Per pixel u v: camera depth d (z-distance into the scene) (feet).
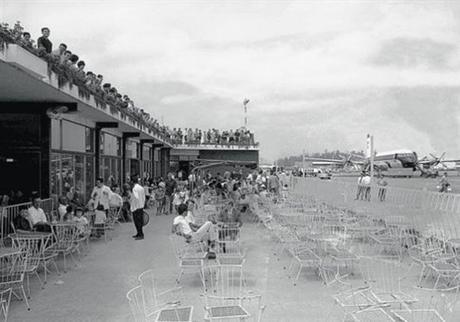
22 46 31.50
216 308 18.13
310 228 35.55
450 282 25.34
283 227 38.32
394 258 33.06
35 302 24.52
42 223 35.45
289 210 46.03
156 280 28.89
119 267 32.91
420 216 34.73
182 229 31.12
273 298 24.67
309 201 61.62
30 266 26.55
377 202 50.96
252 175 104.37
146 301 23.86
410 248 30.71
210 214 43.34
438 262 25.75
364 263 31.91
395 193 50.08
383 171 178.09
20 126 49.47
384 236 34.86
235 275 29.89
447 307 19.80
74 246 34.58
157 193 73.10
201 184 102.63
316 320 21.07
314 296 25.02
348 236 39.37
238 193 63.67
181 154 170.40
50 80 37.88
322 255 31.45
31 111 49.24
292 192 92.02
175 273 30.40
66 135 57.26
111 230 52.11
